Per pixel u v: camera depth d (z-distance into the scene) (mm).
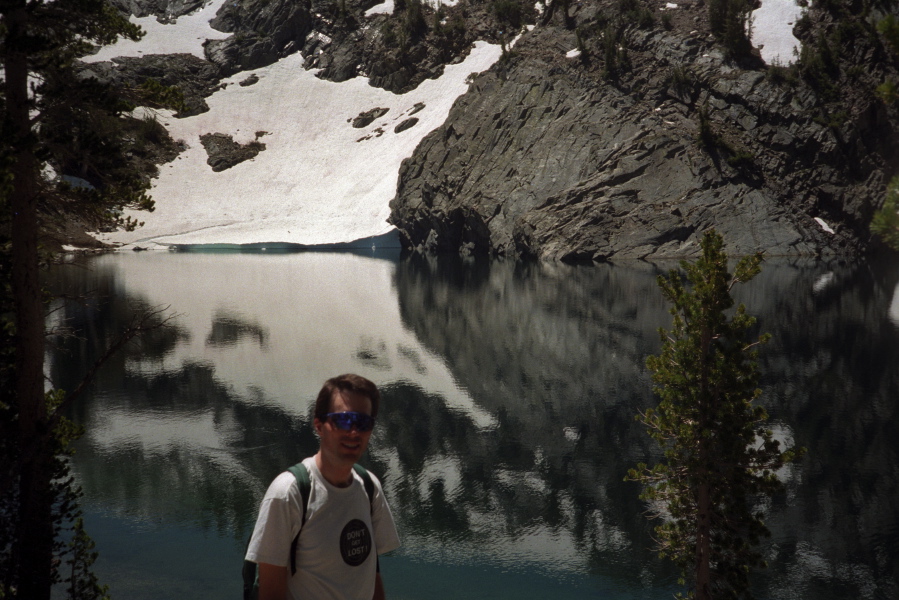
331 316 43312
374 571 3562
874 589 11984
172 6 142625
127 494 16766
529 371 29391
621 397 25266
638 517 15242
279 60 134875
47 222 10250
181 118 122688
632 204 79250
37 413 9812
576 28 101438
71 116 9867
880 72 81625
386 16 135000
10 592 9430
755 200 76625
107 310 44312
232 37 133625
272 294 52750
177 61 128875
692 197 77875
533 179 86438
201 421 23016
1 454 9750
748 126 80875
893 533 14023
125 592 11898
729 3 88938
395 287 56406
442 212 91750
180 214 107625
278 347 34594
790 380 26453
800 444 19484
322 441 3410
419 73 124625
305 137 120875
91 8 9633
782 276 58281
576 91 91250
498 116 94875
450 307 46031
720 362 10391
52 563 10281
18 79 9305
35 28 9586
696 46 89438
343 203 108125
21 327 9656
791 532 14188
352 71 130375
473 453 19797
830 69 82562
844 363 28859
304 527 3316
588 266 70438
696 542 10375
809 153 78312
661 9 99688
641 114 85500
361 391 3398
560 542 14070
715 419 10320
